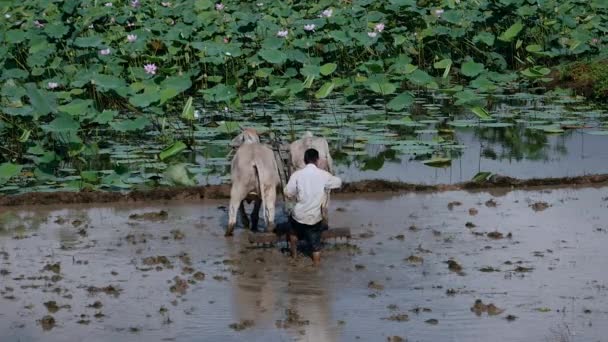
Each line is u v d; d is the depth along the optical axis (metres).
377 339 11.65
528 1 34.19
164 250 15.38
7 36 29.30
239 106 25.52
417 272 14.09
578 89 29.84
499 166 21.36
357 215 17.33
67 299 13.23
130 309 12.81
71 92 25.22
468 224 16.48
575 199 18.36
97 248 15.55
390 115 27.11
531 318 12.26
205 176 20.72
